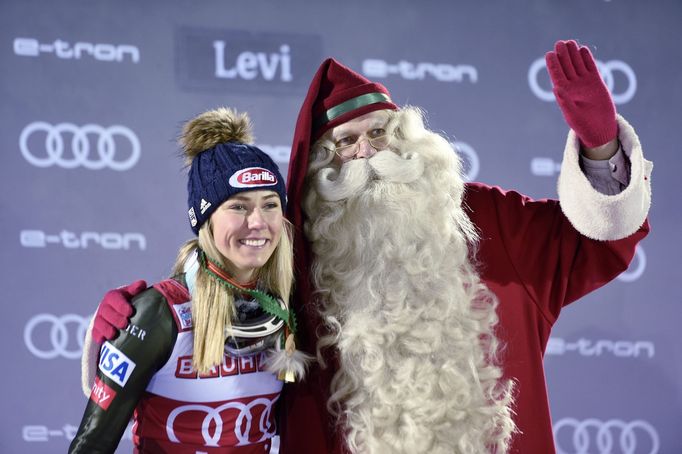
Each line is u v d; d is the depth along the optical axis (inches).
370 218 206.1
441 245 205.6
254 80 431.8
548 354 449.1
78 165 414.9
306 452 208.1
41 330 406.9
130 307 188.2
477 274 211.6
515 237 219.6
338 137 215.3
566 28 459.2
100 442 183.0
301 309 211.6
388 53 443.5
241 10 432.1
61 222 411.8
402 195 206.4
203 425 191.0
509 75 453.1
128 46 421.4
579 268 215.5
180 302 190.4
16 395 403.2
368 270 204.7
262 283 201.5
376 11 443.5
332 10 439.5
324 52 438.0
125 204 418.0
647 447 450.6
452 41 449.1
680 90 466.0
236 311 192.9
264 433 201.0
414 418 191.0
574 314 451.8
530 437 206.8
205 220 193.9
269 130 431.8
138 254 418.0
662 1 467.2
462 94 448.8
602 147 195.8
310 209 213.0
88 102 417.1
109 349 186.5
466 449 191.2
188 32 426.6
